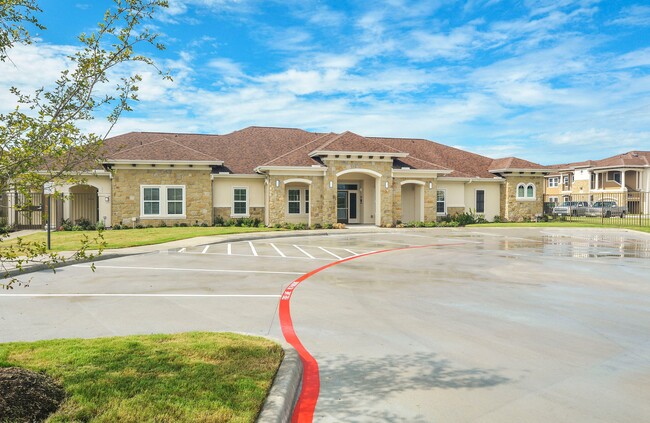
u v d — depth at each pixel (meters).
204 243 19.80
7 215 24.02
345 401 4.67
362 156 28.98
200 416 4.02
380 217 29.69
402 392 4.87
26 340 6.48
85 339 6.23
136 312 8.17
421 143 38.47
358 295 9.70
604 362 5.74
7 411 3.96
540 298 9.41
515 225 32.38
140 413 4.05
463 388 4.97
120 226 26.20
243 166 29.97
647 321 7.65
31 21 4.72
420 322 7.58
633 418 4.30
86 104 4.97
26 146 4.48
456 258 15.81
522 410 4.46
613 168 53.34
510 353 6.07
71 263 14.02
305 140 34.34
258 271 12.85
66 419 3.95
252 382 4.74
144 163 26.38
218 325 7.36
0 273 11.76
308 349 6.23
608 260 15.39
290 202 30.14
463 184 34.69
